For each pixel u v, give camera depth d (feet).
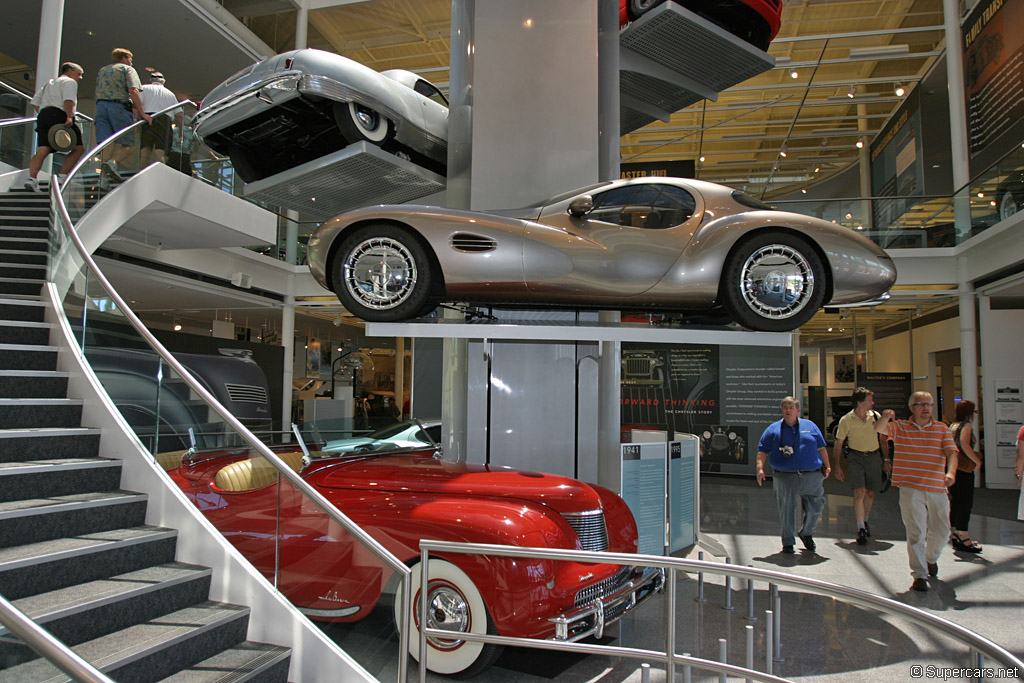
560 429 19.04
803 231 14.47
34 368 13.16
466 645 11.36
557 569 11.49
